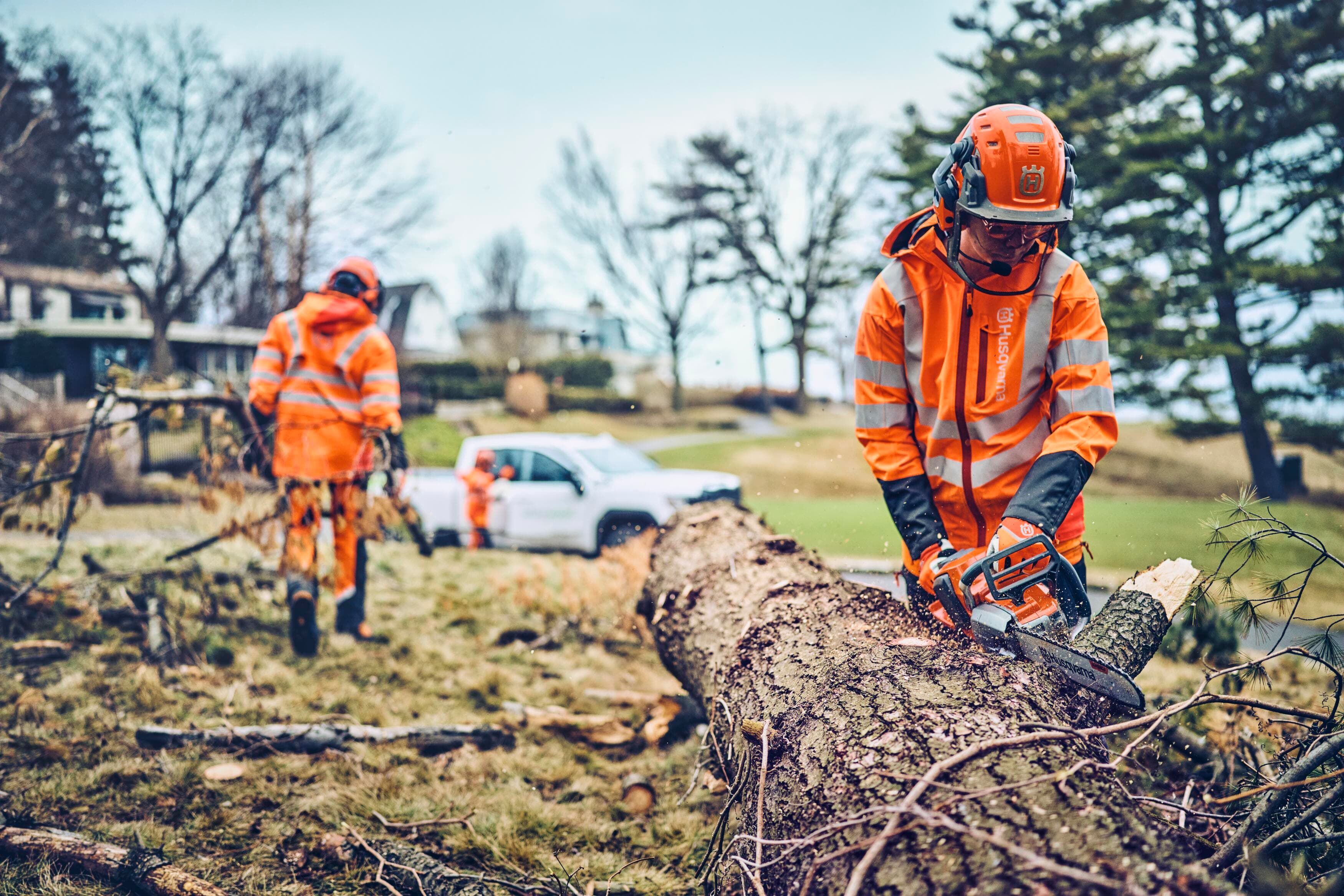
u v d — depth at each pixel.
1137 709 1.65
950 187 2.02
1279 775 1.97
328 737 3.16
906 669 1.88
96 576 4.42
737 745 2.18
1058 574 1.90
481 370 38.12
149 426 4.38
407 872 2.28
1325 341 17.34
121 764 2.88
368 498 4.32
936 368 2.20
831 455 25.30
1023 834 1.32
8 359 27.95
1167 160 18.53
